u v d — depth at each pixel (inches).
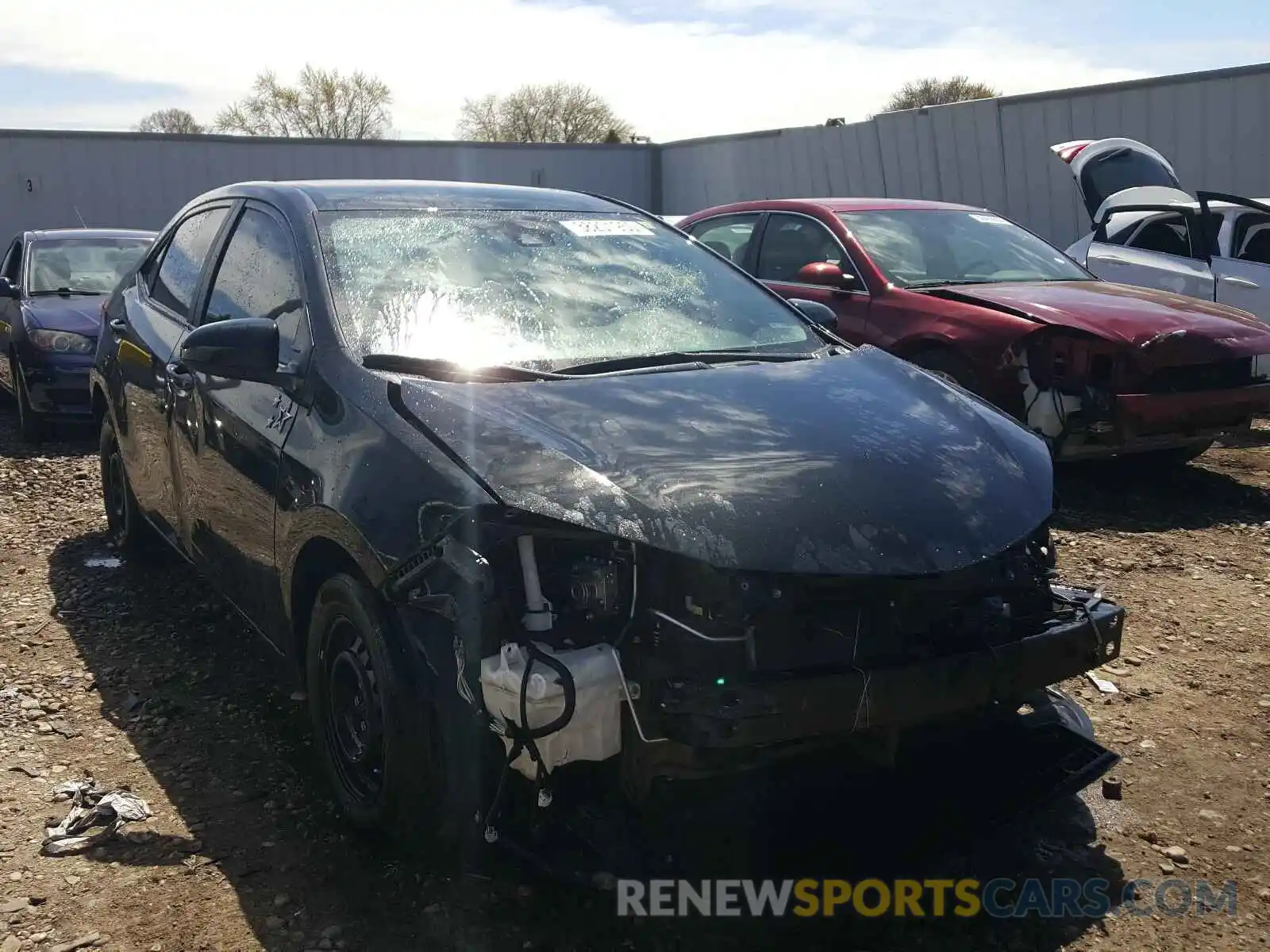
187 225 189.2
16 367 332.8
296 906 107.0
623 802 103.2
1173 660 167.6
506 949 101.3
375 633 107.7
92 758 135.6
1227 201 346.0
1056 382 239.1
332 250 138.0
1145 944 104.3
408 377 119.3
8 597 191.9
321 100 2043.6
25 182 802.2
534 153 947.3
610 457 104.9
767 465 106.3
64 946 100.5
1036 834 122.2
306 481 119.0
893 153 689.6
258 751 137.6
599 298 144.8
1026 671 106.4
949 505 107.7
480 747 100.7
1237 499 259.4
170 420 163.8
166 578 202.5
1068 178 583.5
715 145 882.8
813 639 98.9
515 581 100.6
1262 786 131.9
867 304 269.6
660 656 96.4
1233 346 240.5
